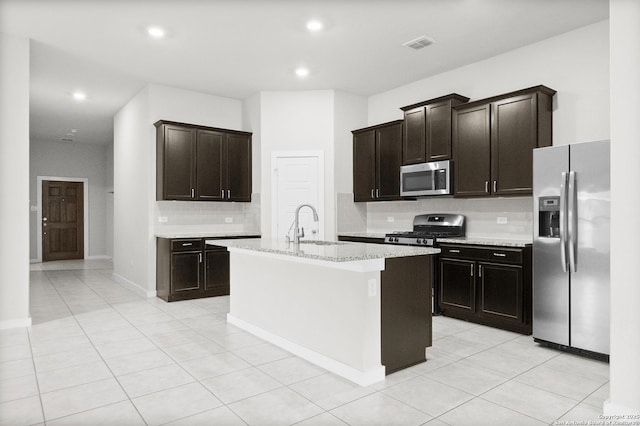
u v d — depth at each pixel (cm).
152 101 546
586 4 342
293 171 579
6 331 383
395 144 525
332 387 259
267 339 352
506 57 444
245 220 614
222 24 380
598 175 304
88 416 222
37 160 947
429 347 338
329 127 573
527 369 289
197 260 529
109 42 419
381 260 274
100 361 305
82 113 707
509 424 213
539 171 339
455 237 468
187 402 239
